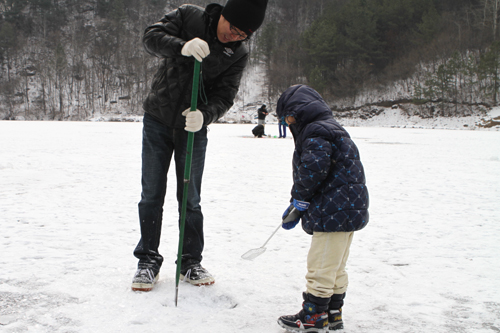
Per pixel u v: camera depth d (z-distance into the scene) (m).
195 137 3.03
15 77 86.75
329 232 2.33
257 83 82.38
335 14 83.56
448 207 5.84
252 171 9.14
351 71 70.81
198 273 2.97
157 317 2.42
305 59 78.50
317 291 2.31
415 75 69.31
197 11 2.86
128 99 81.75
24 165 8.97
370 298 2.81
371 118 67.44
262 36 84.19
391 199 6.39
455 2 82.50
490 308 2.66
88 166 9.20
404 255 3.74
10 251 3.50
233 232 4.39
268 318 2.47
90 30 102.81
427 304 2.72
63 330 2.21
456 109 61.31
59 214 4.88
